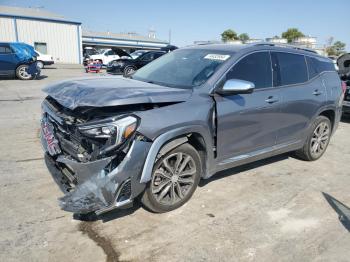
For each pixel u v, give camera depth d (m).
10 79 16.84
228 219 3.63
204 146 3.77
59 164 3.54
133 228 3.38
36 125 7.07
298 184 4.65
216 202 3.99
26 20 33.59
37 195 3.93
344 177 5.00
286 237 3.37
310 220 3.72
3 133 6.36
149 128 3.16
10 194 3.92
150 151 3.19
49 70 24.38
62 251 2.98
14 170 4.59
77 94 3.36
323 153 5.78
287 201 4.13
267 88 4.43
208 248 3.13
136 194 3.22
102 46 54.75
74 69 26.62
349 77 8.55
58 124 3.53
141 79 4.44
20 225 3.32
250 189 4.39
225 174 4.82
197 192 4.20
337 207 4.05
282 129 4.75
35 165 4.80
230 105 3.92
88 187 3.04
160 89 3.60
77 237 3.19
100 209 3.03
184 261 2.94
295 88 4.81
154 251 3.05
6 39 33.03
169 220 3.55
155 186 3.52
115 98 3.10
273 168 5.19
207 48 4.59
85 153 3.12
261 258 3.04
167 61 4.74
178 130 3.38
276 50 4.70
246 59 4.23
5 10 34.31
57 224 3.38
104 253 2.99
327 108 5.42
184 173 3.72
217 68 3.98
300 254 3.12
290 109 4.74
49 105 3.82
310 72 5.20
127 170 3.06
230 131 4.00
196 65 4.22
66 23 35.69
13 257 2.87
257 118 4.27
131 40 57.06
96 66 23.36
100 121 2.99
